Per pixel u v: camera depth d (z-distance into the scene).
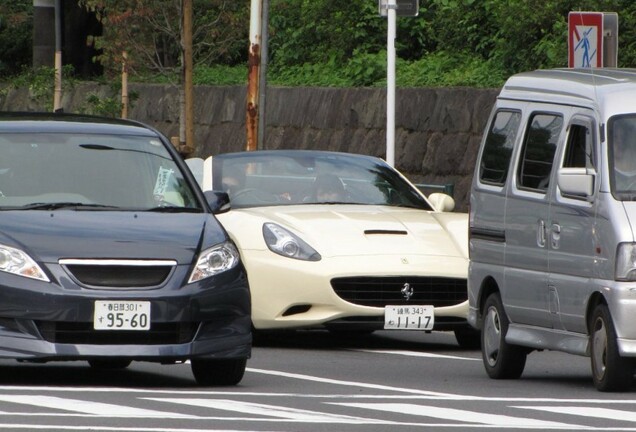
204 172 40.66
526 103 31.84
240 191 40.03
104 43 80.31
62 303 27.34
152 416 24.28
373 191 40.78
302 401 26.70
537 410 25.69
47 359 27.42
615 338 27.75
